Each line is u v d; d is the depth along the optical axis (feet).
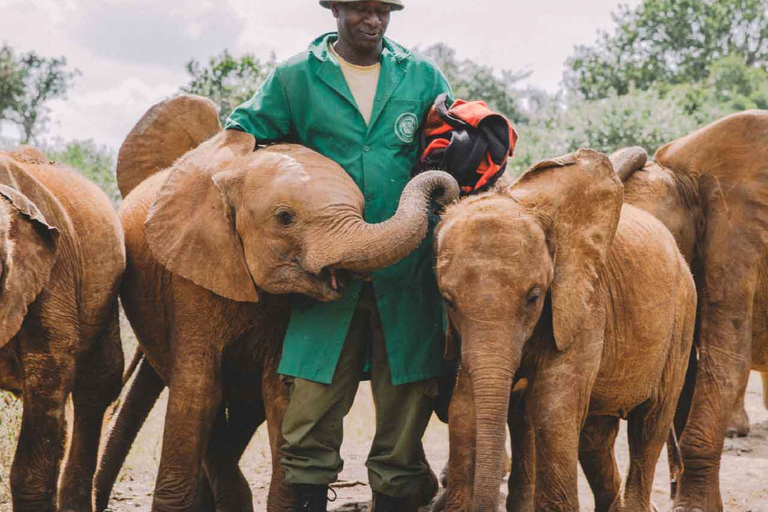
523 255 16.44
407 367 18.74
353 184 18.75
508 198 17.31
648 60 152.35
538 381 17.53
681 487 23.07
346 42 19.56
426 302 18.93
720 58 143.43
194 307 19.70
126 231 21.57
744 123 24.22
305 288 18.28
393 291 18.75
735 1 153.89
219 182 19.04
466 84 111.75
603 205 17.54
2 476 22.67
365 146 19.33
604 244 17.57
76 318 19.71
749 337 23.85
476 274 16.30
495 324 16.15
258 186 18.65
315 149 19.62
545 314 17.31
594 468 21.16
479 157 18.52
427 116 19.62
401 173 19.35
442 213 17.72
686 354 20.63
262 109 19.57
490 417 15.89
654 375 19.54
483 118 18.74
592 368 17.62
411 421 19.03
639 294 18.86
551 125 88.33
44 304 19.07
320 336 18.78
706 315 23.98
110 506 23.75
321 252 17.85
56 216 19.56
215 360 19.81
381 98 19.35
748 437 30.81
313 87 19.38
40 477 19.11
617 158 24.43
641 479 20.33
